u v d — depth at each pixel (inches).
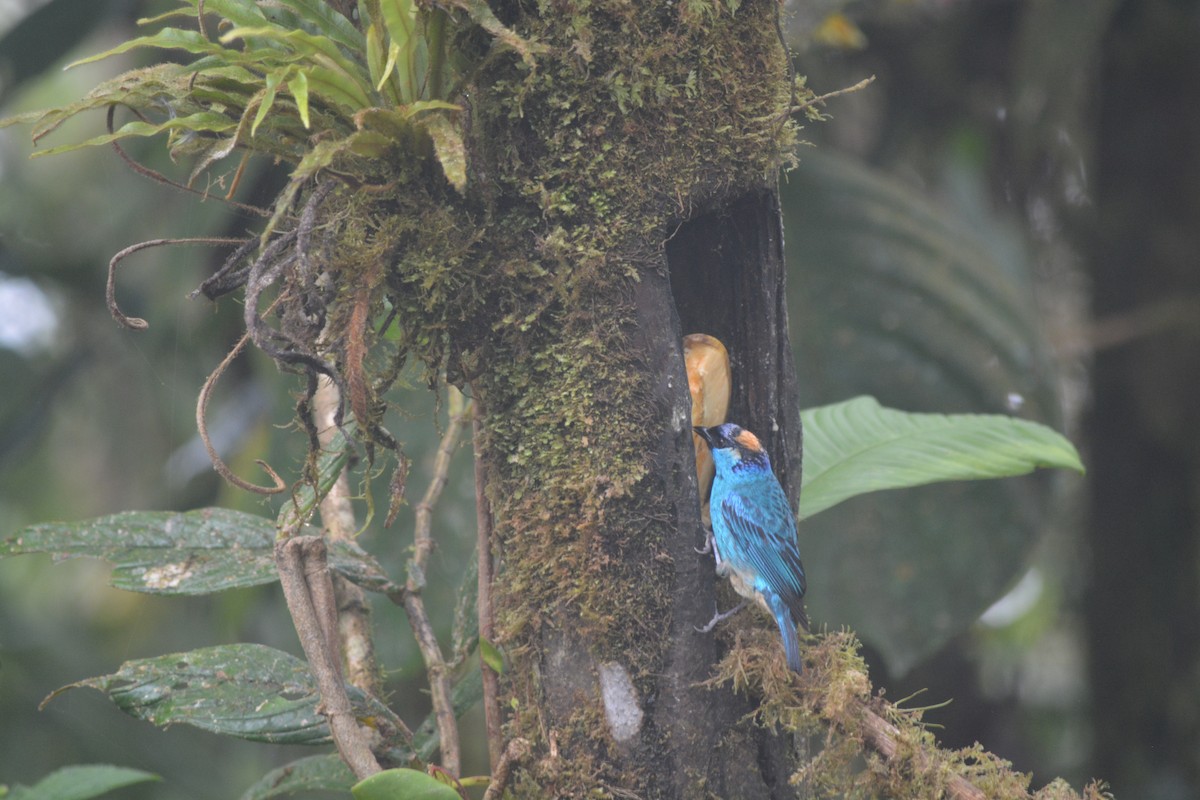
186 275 436.8
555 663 190.1
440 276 186.7
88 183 604.1
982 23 574.6
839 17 450.0
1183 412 514.6
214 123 182.4
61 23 482.3
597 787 184.7
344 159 188.2
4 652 532.4
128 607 646.5
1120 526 523.5
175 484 525.0
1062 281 588.7
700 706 189.9
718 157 194.1
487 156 189.8
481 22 172.6
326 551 193.3
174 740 527.2
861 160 589.3
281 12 188.4
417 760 191.3
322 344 193.3
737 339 222.2
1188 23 514.6
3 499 706.8
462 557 405.4
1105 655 524.1
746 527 214.1
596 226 188.9
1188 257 518.0
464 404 250.8
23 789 237.8
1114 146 534.0
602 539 187.8
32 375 566.6
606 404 189.5
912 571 433.4
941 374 452.4
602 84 187.0
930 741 187.3
